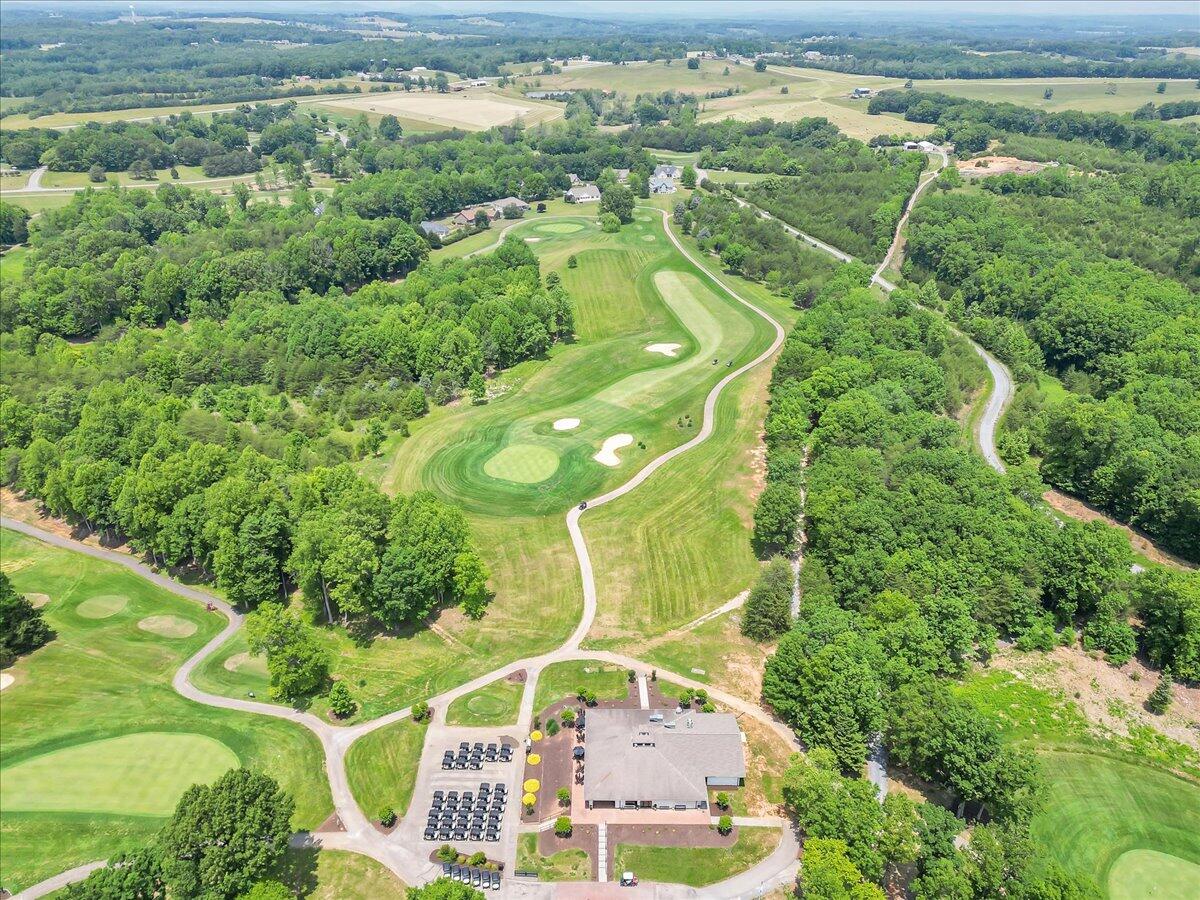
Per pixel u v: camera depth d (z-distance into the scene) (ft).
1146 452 363.76
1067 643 292.81
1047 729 256.11
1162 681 272.31
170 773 236.63
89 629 301.22
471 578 300.40
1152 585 281.13
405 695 270.05
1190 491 343.26
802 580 308.19
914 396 441.27
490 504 377.50
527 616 307.58
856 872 189.67
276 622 261.65
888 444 378.32
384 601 291.58
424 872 211.61
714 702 265.54
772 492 335.26
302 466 391.45
